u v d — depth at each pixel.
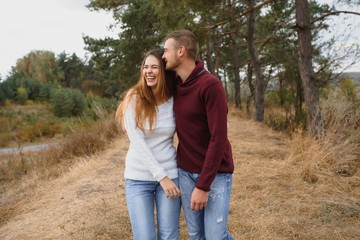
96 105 11.30
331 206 4.05
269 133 9.22
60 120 49.59
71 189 5.06
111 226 3.76
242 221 3.74
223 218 2.33
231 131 9.73
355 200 4.19
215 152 2.12
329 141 5.84
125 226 3.75
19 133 26.47
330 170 5.18
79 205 4.39
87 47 20.84
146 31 17.83
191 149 2.32
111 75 21.33
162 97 2.38
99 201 4.45
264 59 18.27
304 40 7.48
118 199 4.48
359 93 8.88
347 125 6.32
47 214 4.28
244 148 7.08
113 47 19.83
